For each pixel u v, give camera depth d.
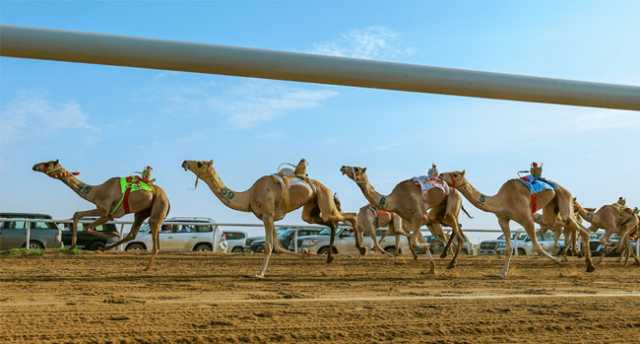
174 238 24.12
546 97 2.27
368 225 21.25
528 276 13.61
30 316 6.17
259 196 12.66
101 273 12.30
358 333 5.57
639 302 8.13
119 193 13.80
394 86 2.11
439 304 7.67
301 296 8.59
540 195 13.86
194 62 1.94
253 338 5.30
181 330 5.59
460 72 2.19
